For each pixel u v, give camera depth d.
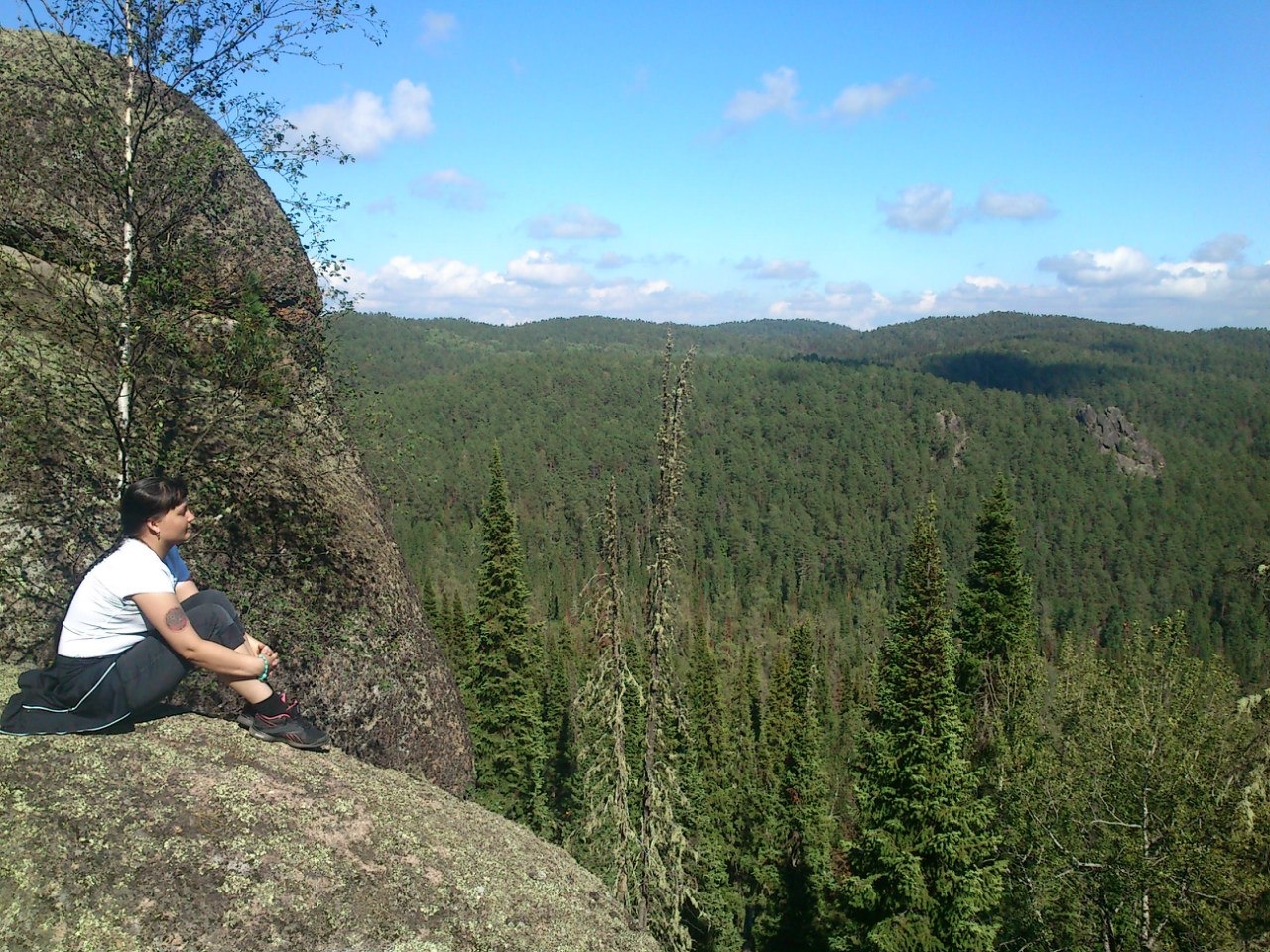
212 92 6.95
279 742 5.42
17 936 3.36
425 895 4.59
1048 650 58.31
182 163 6.81
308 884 4.19
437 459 138.88
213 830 4.19
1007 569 18.86
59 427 6.61
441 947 4.31
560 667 29.30
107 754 4.42
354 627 8.16
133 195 6.70
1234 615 88.56
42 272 6.99
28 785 3.98
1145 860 11.79
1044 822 13.55
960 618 19.56
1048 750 14.62
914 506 159.38
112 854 3.81
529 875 5.46
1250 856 11.34
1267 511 146.62
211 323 7.38
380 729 8.12
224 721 5.41
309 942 3.93
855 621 112.31
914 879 13.34
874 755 14.39
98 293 6.87
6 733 4.37
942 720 13.75
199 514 7.14
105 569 4.53
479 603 21.75
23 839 3.69
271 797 4.66
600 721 13.33
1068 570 135.12
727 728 28.11
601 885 6.20
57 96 7.07
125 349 6.59
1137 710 13.08
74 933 3.45
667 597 12.80
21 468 6.31
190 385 7.41
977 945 13.21
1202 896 11.53
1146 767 12.23
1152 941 12.06
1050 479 162.62
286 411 7.92
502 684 21.33
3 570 5.98
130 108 6.83
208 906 3.81
